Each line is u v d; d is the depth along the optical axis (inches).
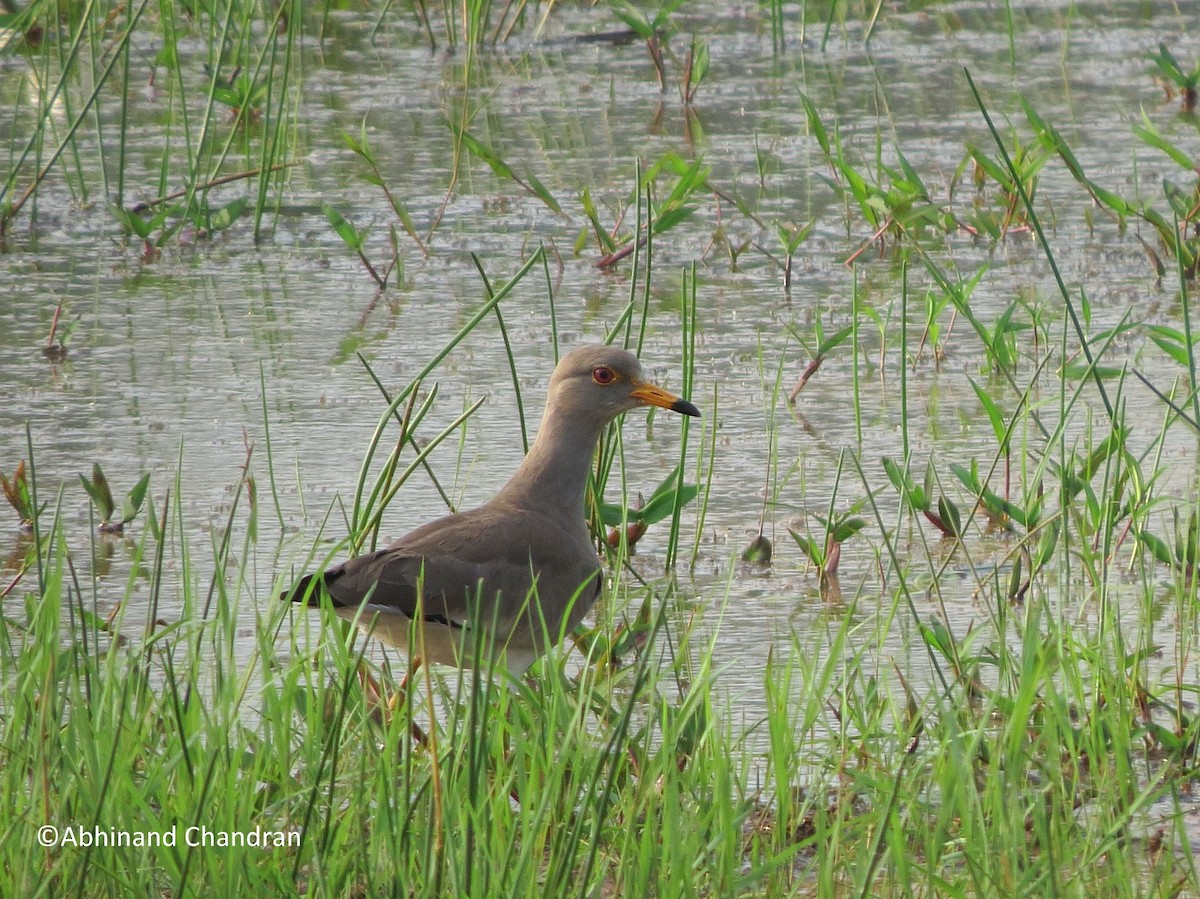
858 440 520.4
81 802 280.2
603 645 374.3
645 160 791.7
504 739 318.0
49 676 285.4
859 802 327.0
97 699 293.3
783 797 293.9
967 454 512.1
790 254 657.0
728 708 321.4
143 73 919.7
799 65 966.4
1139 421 530.9
